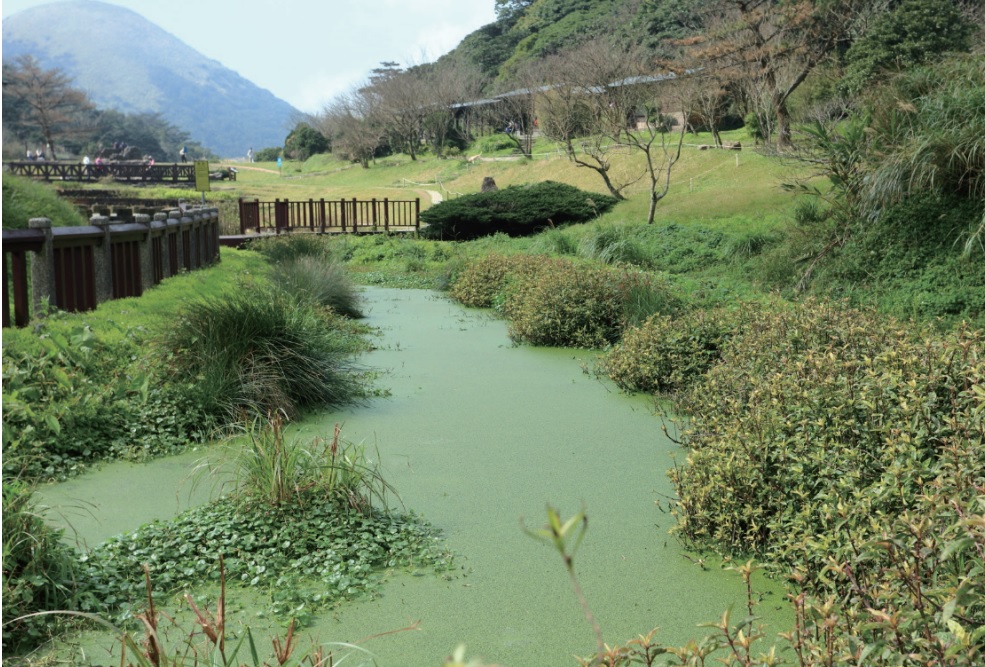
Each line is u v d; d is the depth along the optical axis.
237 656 3.13
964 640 1.90
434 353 9.62
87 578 3.65
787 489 3.90
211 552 4.01
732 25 28.30
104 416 5.86
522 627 3.41
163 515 4.57
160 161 122.75
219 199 43.88
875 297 9.99
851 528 3.29
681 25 50.44
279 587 3.74
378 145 62.66
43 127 87.31
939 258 10.09
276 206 26.22
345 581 3.75
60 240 8.08
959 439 3.42
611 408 7.05
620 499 4.91
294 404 6.72
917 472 3.23
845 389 4.23
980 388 3.45
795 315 6.89
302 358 7.00
